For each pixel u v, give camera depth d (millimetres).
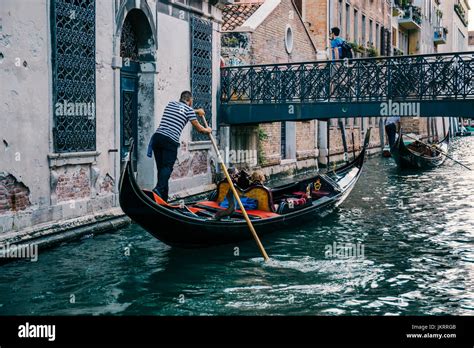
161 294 6457
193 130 12547
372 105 12742
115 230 9359
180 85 12078
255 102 13945
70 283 6711
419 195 13992
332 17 22000
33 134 7930
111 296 6344
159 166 8578
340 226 10164
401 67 12617
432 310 6035
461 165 20938
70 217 8695
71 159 8672
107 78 9648
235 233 8305
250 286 6773
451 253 8328
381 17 31031
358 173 12742
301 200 9820
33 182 7945
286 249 8461
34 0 7883
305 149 19625
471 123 59562
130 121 10906
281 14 17125
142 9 10523
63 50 8508
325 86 13312
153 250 8195
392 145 19906
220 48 14281
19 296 6238
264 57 16109
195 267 7473
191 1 12359
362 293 6562
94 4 9180
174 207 7742
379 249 8531
